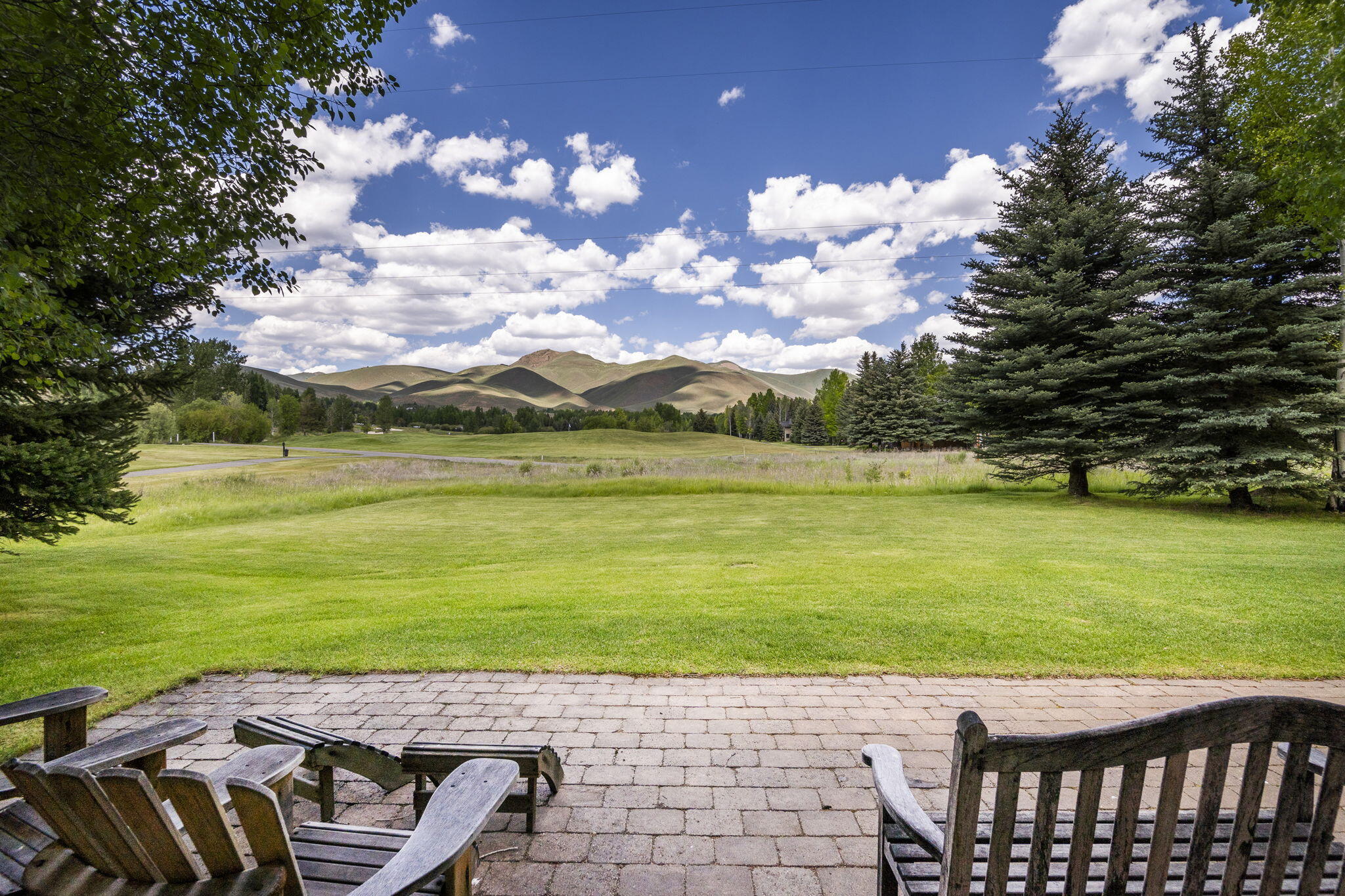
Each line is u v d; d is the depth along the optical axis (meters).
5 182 3.73
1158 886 1.37
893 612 7.06
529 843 3.01
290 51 4.22
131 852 1.40
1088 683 5.14
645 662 5.57
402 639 6.29
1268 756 1.36
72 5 3.41
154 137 4.20
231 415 104.12
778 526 17.09
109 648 6.30
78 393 7.54
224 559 13.30
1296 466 17.92
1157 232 18.98
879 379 66.12
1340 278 15.95
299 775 3.15
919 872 1.86
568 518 20.72
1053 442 20.39
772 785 3.56
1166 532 14.45
